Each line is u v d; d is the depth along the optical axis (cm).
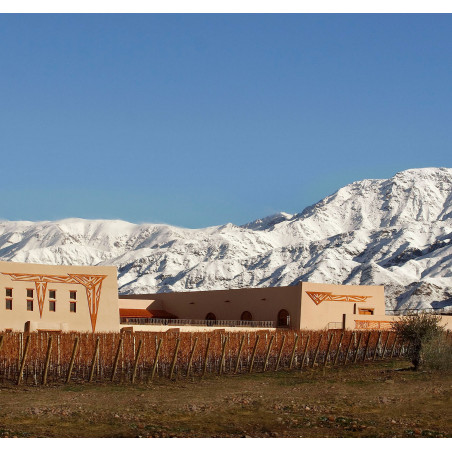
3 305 5872
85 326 6191
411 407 3431
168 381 4294
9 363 4238
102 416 3075
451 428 2975
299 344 5441
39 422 2928
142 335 4675
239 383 4250
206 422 3025
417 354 4844
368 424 3030
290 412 3275
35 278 6041
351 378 4434
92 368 4184
